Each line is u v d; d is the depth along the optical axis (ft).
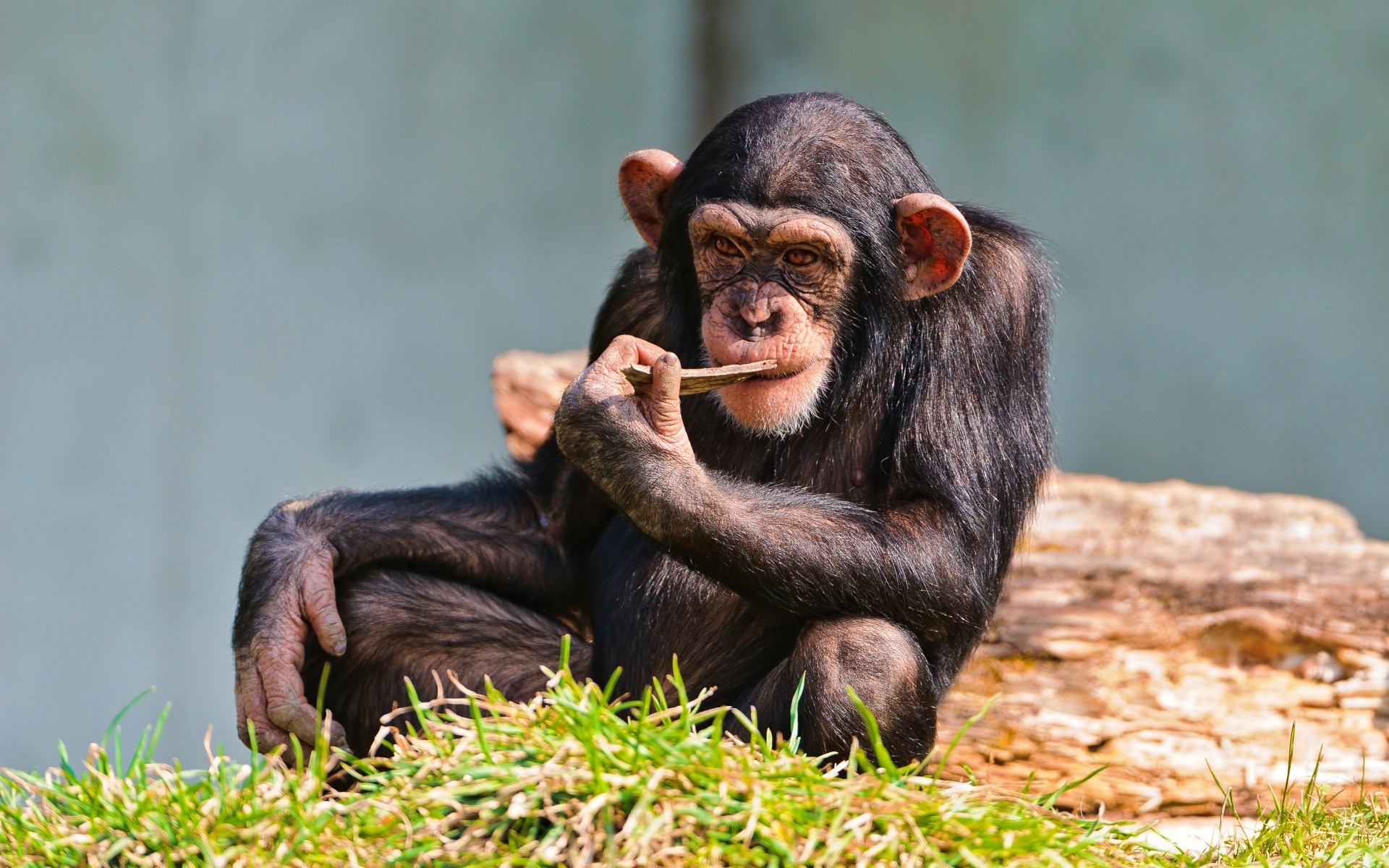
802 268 29.94
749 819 20.39
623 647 31.60
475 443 108.17
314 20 100.37
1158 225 104.06
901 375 31.12
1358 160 98.48
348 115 102.73
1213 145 102.47
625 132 117.50
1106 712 40.19
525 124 112.06
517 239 111.14
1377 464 98.68
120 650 92.84
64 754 25.25
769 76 118.83
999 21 109.29
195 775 24.58
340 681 31.45
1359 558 47.60
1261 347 101.40
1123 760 38.91
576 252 114.11
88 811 23.07
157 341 94.63
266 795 22.62
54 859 21.99
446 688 31.40
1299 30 99.81
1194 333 103.04
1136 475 104.12
